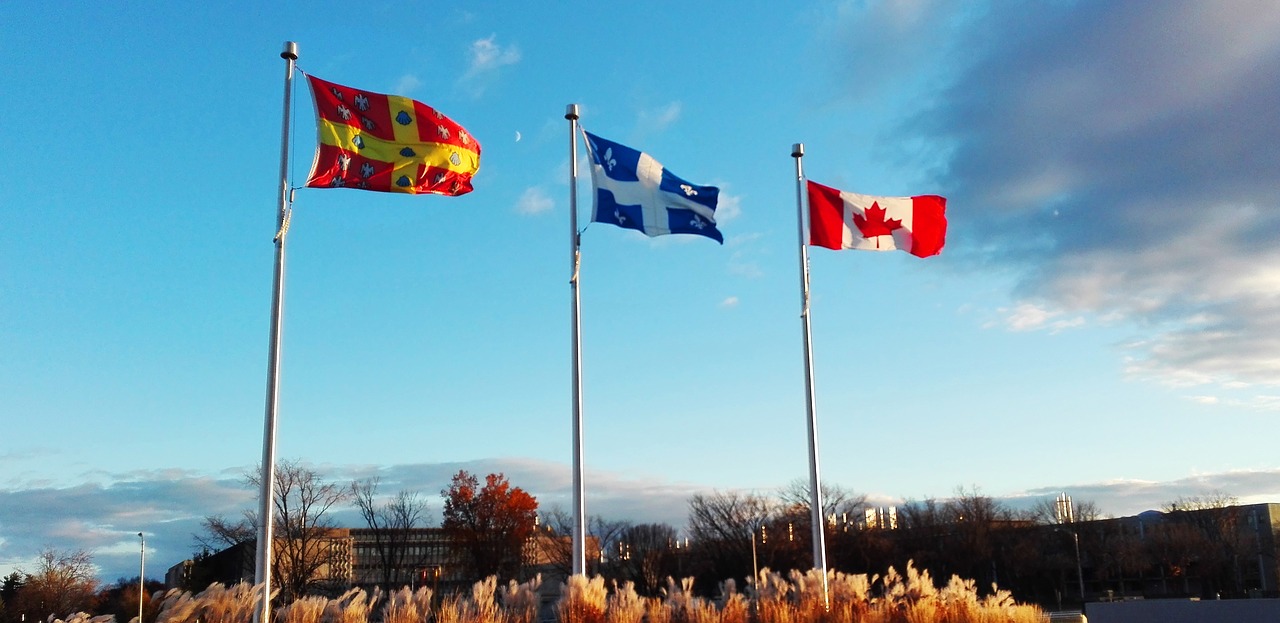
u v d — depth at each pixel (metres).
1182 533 87.25
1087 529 90.06
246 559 57.47
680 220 23.05
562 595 20.95
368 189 19.25
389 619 18.55
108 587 79.06
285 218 18.27
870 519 97.50
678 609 21.81
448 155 20.23
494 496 79.69
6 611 71.06
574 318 21.98
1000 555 86.50
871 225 25.61
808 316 25.41
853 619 23.30
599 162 22.66
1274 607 27.67
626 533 87.06
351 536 76.25
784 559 80.88
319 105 19.06
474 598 19.91
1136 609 29.77
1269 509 88.88
